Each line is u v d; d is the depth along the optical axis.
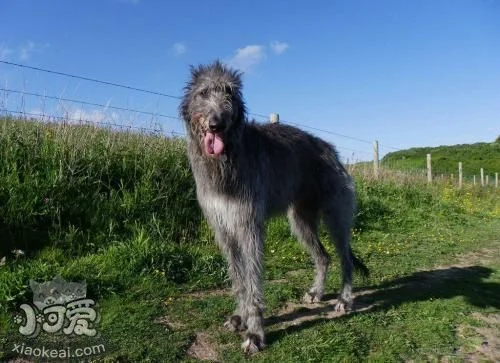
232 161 1.29
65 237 1.81
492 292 1.94
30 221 1.81
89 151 2.21
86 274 1.54
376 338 1.38
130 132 2.59
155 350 1.20
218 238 1.41
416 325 1.49
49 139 2.20
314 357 1.23
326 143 1.83
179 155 2.46
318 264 1.77
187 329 1.35
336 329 1.42
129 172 2.26
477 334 1.47
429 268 2.33
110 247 1.79
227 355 1.22
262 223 1.37
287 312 1.58
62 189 1.96
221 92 1.27
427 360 1.28
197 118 1.28
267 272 1.97
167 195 2.24
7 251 1.67
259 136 1.47
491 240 3.21
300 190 1.69
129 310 1.41
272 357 1.22
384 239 2.91
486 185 7.98
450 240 3.05
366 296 1.82
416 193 4.48
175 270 1.75
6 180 1.87
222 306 1.53
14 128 2.16
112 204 2.04
